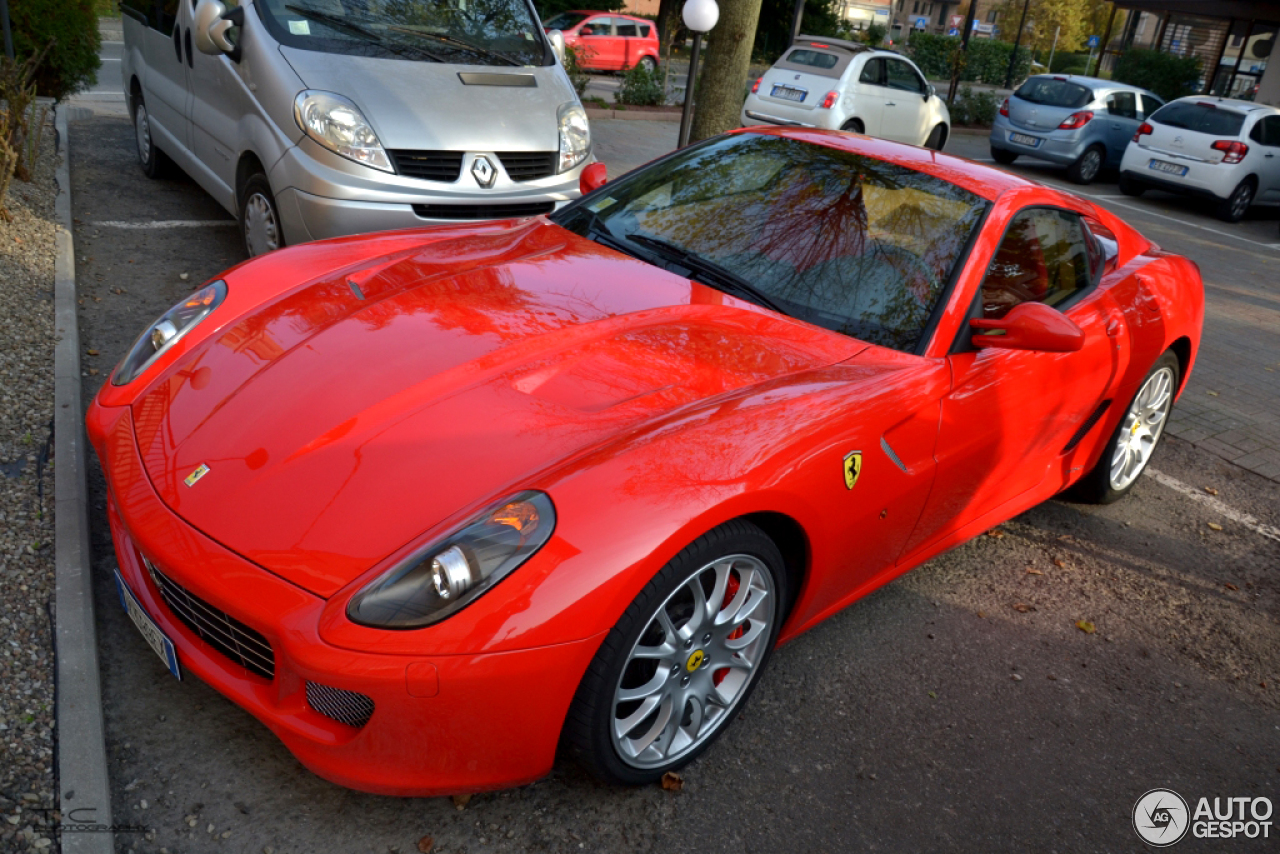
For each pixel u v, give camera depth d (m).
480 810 2.21
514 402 2.24
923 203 3.15
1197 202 15.02
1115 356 3.53
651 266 3.06
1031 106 15.48
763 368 2.54
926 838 2.35
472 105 5.03
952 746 2.69
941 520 3.03
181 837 2.03
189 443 2.21
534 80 5.49
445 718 1.86
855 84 13.41
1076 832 2.46
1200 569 3.90
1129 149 14.23
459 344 2.46
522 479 2.01
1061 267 3.47
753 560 2.27
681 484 2.04
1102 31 68.31
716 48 7.55
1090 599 3.56
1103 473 4.07
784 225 3.14
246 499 2.03
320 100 4.59
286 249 3.17
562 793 2.29
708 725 2.41
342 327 2.54
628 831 2.21
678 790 2.35
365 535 1.92
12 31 8.48
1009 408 3.01
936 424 2.70
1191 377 6.27
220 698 2.42
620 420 2.22
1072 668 3.13
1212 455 5.06
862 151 3.42
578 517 1.93
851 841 2.30
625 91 16.09
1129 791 2.64
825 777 2.49
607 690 2.01
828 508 2.38
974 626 3.27
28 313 4.16
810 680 2.85
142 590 2.20
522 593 1.85
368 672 1.79
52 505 2.91
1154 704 3.03
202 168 5.68
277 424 2.20
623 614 1.97
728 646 2.37
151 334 2.69
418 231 3.44
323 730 1.93
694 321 2.71
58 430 3.25
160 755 2.23
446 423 2.16
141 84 6.63
